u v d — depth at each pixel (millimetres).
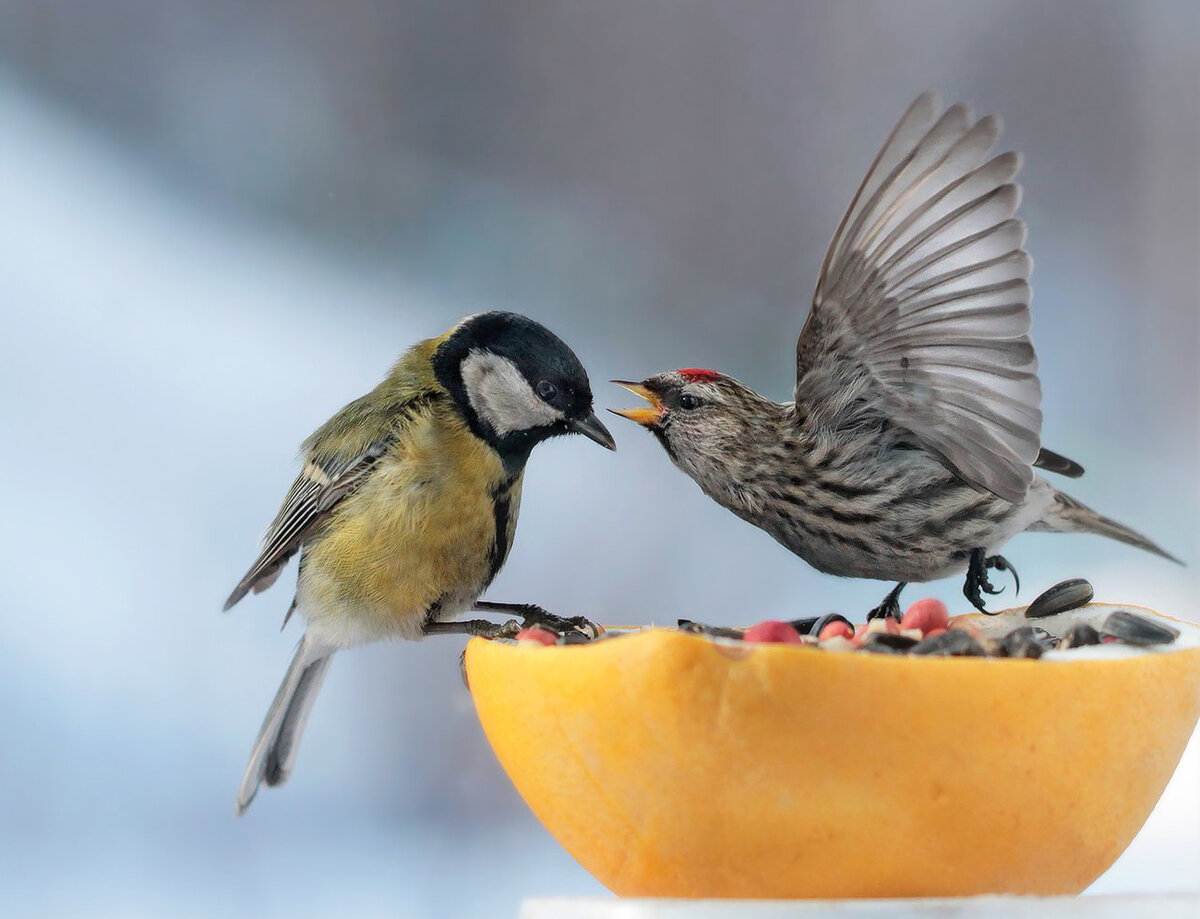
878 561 2119
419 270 3078
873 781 1952
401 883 2490
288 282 3104
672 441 2141
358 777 2648
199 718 2693
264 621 2785
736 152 2947
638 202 3002
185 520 2848
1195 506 2791
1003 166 2043
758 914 1949
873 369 2080
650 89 2947
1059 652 1979
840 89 2885
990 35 2820
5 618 2682
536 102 2990
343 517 2152
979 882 1959
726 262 3002
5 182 2990
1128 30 2789
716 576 2891
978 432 2070
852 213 2064
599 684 1957
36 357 2945
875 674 1950
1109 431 2848
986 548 2113
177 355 3002
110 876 2500
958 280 2055
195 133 3051
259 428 2982
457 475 2148
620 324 3027
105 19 3002
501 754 1988
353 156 3049
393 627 2154
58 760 2602
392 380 2168
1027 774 1955
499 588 2822
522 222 3049
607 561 2896
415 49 2984
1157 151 2805
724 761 1951
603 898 1960
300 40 3008
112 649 2701
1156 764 1970
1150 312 2848
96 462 2900
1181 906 1956
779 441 2119
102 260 3049
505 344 2154
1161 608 2748
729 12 2889
